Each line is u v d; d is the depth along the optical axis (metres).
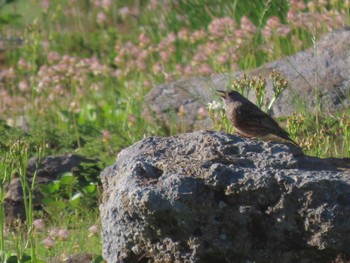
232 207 9.40
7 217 14.49
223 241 9.44
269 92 17.12
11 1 28.98
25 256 11.76
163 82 20.42
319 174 9.45
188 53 22.58
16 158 11.98
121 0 27.92
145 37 21.17
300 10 19.53
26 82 21.55
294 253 9.34
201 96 18.25
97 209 14.49
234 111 12.38
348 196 9.23
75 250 12.89
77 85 21.53
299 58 18.38
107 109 19.70
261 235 9.40
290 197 9.26
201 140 10.24
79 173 15.31
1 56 25.75
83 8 28.28
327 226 9.16
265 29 18.94
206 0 23.30
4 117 20.11
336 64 17.78
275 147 10.08
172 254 9.59
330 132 14.61
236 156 9.98
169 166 9.70
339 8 20.42
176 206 9.39
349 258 9.18
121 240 9.86
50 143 17.67
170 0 24.08
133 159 10.05
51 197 14.77
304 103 15.98
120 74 20.89
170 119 17.89
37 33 23.09
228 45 18.94
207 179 9.45
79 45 25.92
